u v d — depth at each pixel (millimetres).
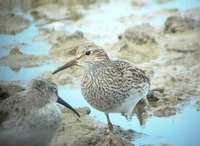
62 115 13773
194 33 18750
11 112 12664
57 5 21609
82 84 13883
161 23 19719
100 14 20781
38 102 12867
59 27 19594
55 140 13227
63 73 16484
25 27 19828
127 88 13492
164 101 14953
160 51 17750
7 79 16203
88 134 13453
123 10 21078
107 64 13664
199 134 13727
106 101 13516
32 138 12805
